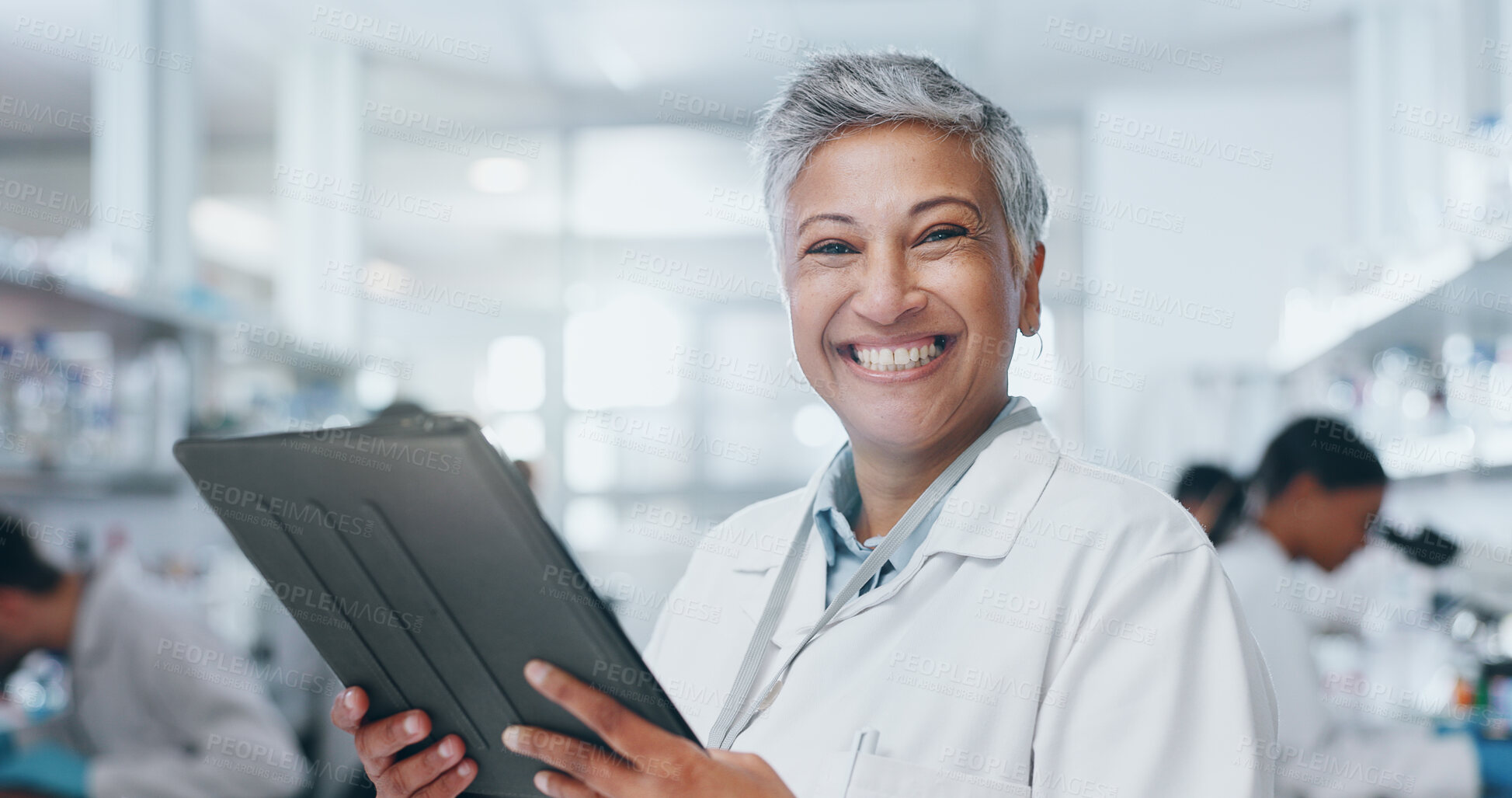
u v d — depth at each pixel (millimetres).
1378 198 4211
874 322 955
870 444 1036
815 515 1095
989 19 4297
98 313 2516
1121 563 876
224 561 3303
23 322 2559
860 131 958
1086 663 845
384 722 815
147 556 3166
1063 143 5066
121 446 2787
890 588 959
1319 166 4695
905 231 949
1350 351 3211
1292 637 2039
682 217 6027
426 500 684
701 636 1129
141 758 2188
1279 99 4734
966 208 948
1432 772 1955
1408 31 4160
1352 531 2135
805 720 951
